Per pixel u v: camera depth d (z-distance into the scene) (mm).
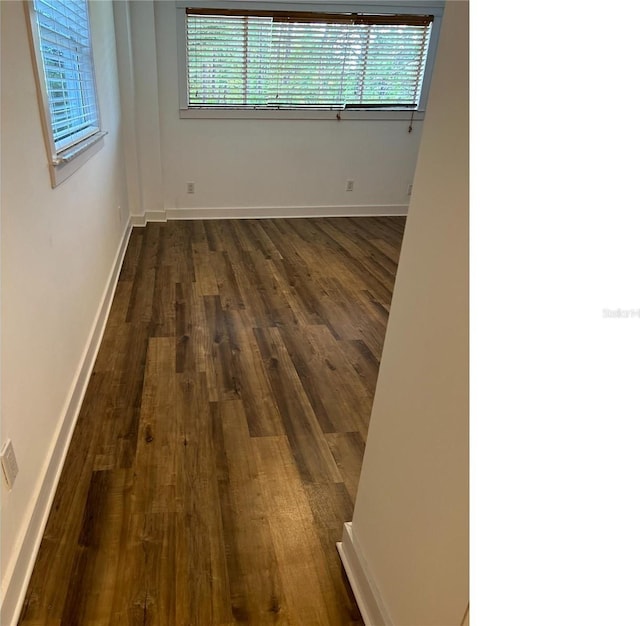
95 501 1511
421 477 921
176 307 2928
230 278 3439
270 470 1699
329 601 1274
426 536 905
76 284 2027
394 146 5125
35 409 1412
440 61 779
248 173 4879
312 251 4137
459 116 725
